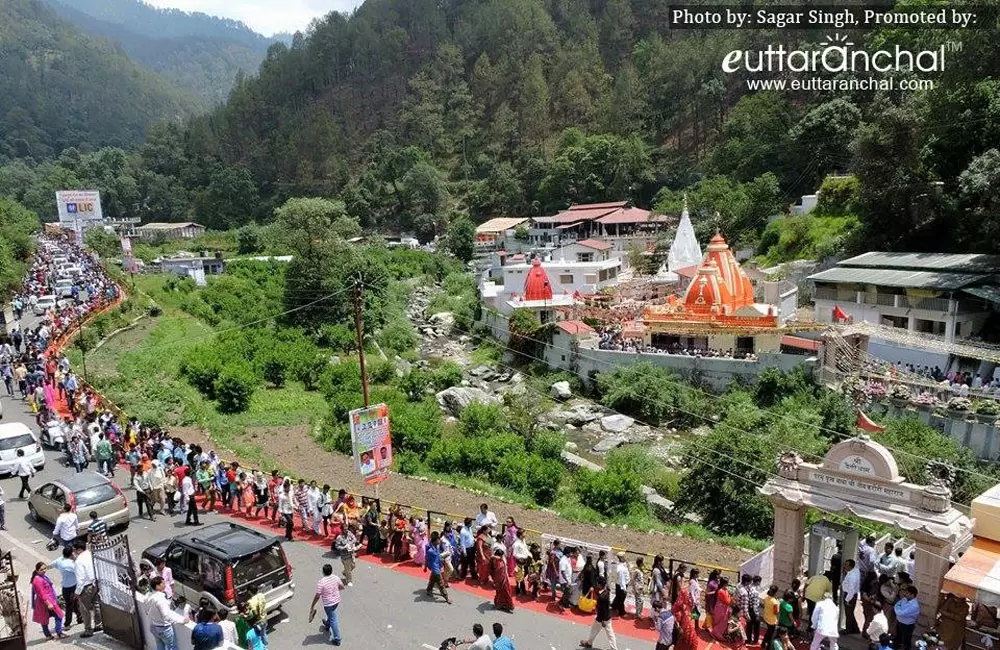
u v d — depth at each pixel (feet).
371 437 96.58
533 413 169.17
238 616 56.49
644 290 249.14
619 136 499.51
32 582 60.64
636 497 123.85
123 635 59.52
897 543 76.79
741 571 71.51
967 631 59.47
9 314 218.38
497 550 71.61
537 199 492.13
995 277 161.27
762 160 333.01
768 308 183.83
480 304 261.03
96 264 323.78
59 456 111.55
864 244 214.28
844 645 62.49
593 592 70.95
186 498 89.71
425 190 544.21
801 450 123.95
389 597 74.08
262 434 153.99
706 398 175.63
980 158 171.01
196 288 302.45
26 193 642.22
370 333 258.16
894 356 166.09
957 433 135.44
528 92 607.37
